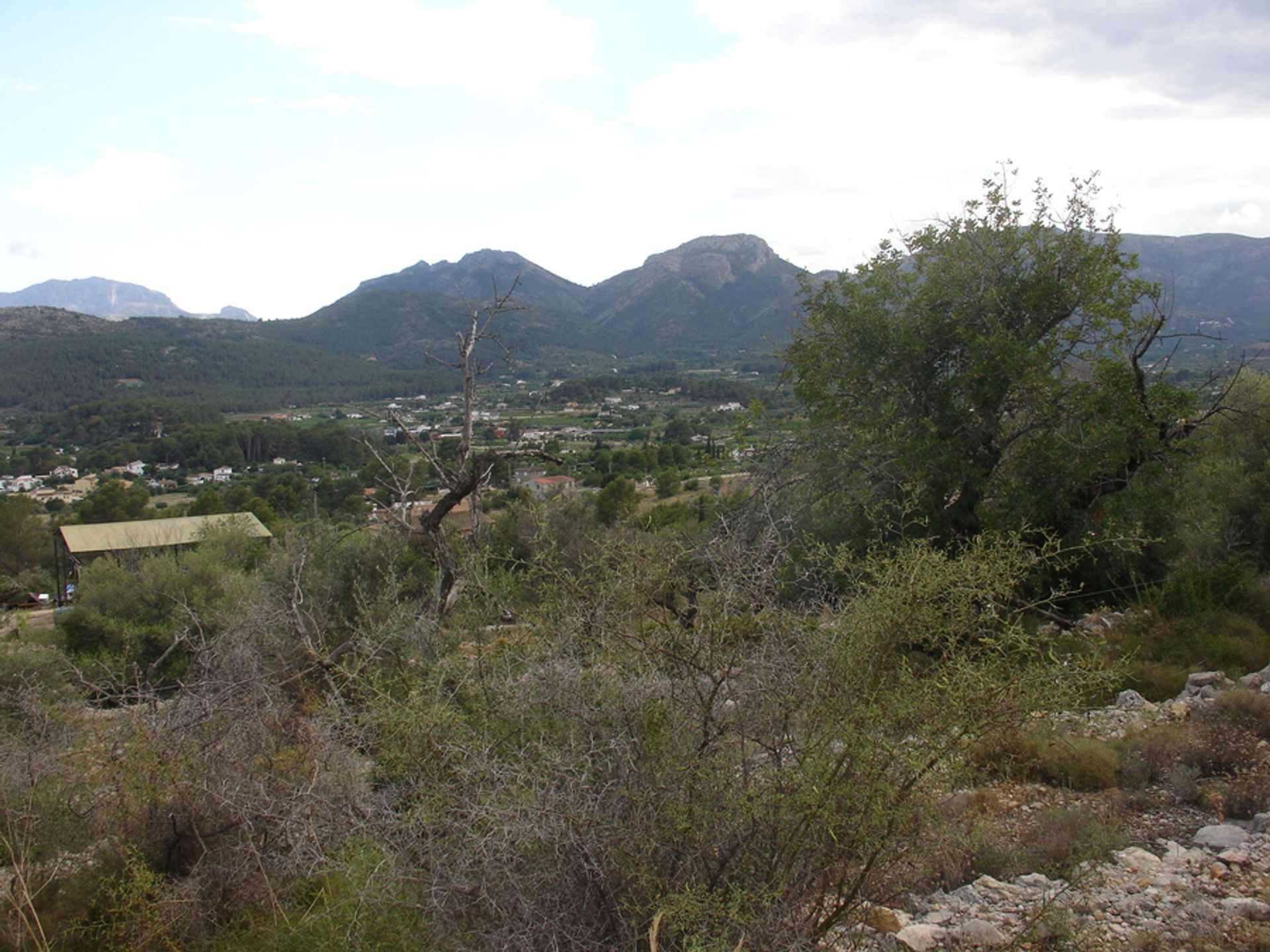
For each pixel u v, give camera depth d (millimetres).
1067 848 3967
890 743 2508
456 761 2902
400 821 2832
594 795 2764
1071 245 10734
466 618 4363
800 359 11977
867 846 2629
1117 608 9836
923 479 9656
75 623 16531
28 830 4105
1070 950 3113
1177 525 11148
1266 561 11211
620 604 3066
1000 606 2885
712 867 2719
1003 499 10344
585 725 2934
